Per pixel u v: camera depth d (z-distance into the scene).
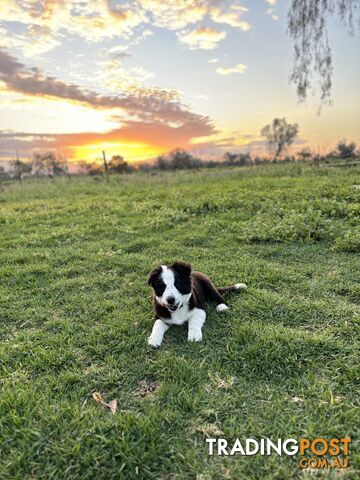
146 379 1.08
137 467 0.79
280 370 1.07
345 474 0.76
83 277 1.89
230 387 1.02
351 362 1.08
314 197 3.38
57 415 0.92
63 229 2.91
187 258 2.12
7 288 1.80
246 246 2.24
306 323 1.34
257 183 4.83
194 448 0.83
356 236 2.08
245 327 1.26
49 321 1.45
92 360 1.19
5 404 0.97
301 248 2.14
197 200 3.70
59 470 0.79
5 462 0.82
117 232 2.77
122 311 1.50
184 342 1.24
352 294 1.52
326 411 0.91
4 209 4.18
